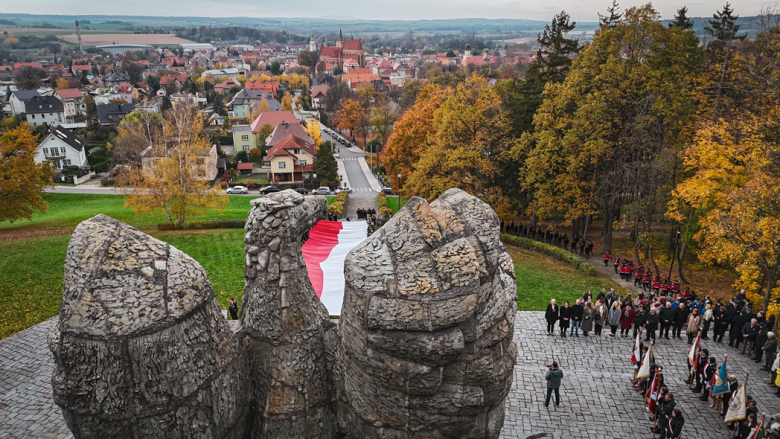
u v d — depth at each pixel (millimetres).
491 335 8703
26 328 23438
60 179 77062
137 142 80688
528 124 43625
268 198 10055
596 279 32031
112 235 8820
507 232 42906
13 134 40375
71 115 141500
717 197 28078
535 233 41438
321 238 26047
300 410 10000
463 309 8312
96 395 8305
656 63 35250
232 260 34656
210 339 8984
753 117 29766
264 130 102625
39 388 18266
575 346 21766
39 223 47562
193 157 44344
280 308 9938
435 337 8312
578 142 34500
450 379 8625
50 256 33281
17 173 40125
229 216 51500
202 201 45250
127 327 8195
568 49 44094
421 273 8531
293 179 82938
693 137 33875
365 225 28938
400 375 8547
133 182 44438
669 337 22703
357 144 124188
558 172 38031
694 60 40375
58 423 16250
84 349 8172
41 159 87062
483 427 9117
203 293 8977
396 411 8852
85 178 79875
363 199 67750
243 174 90375
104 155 93438
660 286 29203
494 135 41156
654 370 17125
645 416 16938
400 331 8422
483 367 8586
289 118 107938
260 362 10070
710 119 35344
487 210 9523
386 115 100875
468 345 8531
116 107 120500
